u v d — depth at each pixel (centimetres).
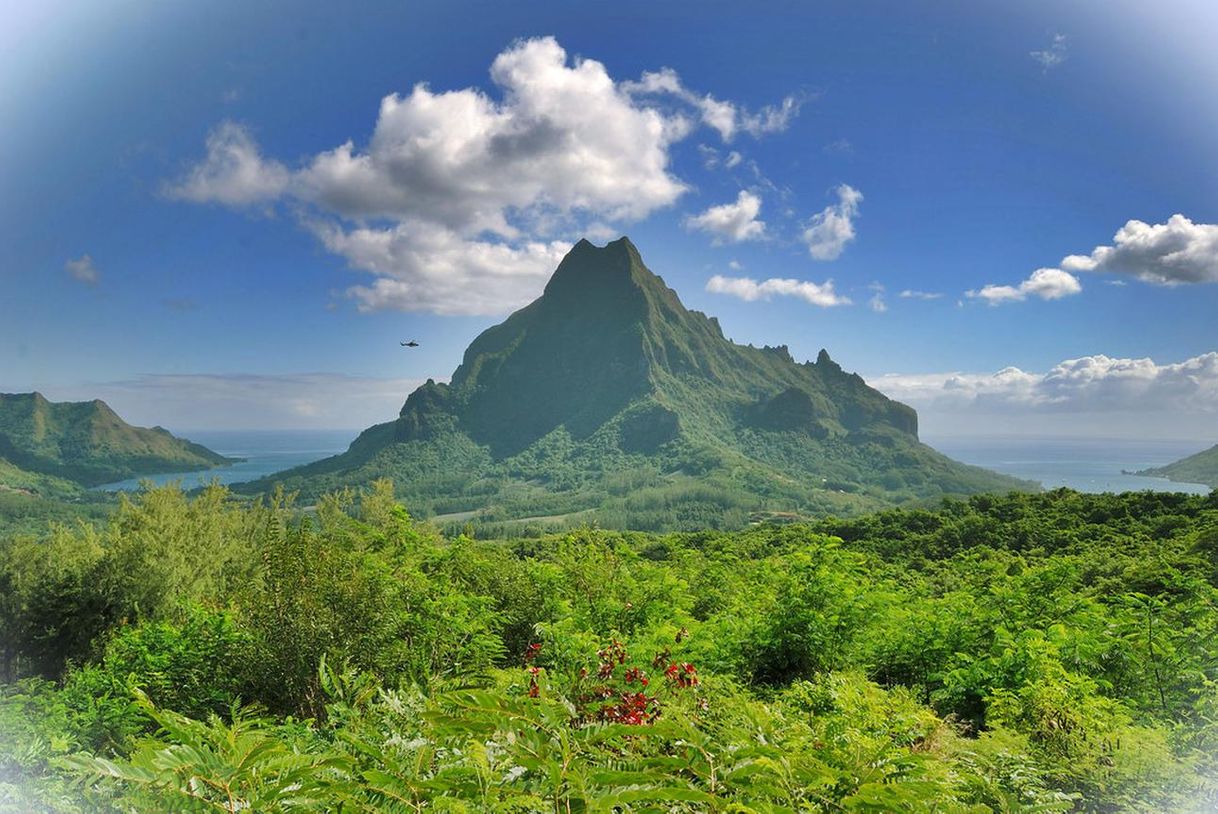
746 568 1436
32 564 2605
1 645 1883
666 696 416
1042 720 541
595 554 1096
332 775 188
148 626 775
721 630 907
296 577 664
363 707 385
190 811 167
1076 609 901
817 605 893
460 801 162
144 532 2336
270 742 182
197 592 2123
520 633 935
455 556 1006
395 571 795
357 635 654
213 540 2958
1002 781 384
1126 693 710
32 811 280
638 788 166
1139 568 1541
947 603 998
